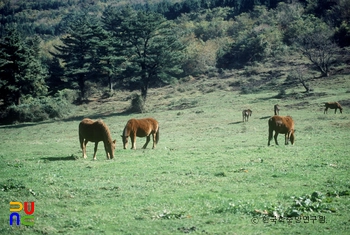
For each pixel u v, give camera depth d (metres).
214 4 152.25
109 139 21.25
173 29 125.50
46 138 45.09
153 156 21.72
